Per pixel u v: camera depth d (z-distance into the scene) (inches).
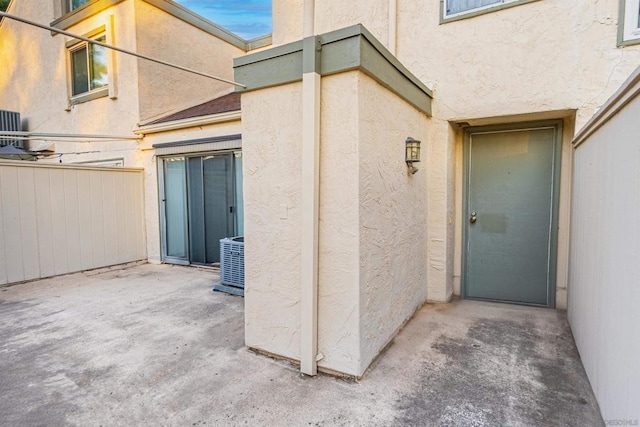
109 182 262.5
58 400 95.7
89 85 309.9
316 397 96.2
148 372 110.0
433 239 174.6
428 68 168.9
